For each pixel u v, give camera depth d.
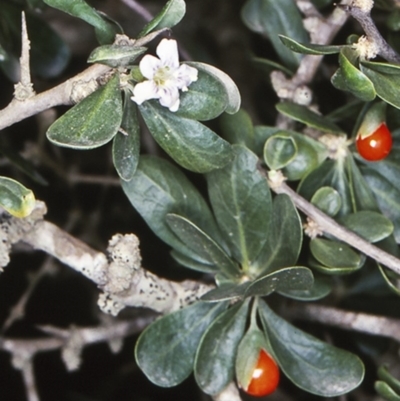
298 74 0.45
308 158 0.44
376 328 0.46
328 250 0.42
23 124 0.51
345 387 0.42
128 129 0.40
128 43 0.39
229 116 0.44
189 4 0.54
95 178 0.50
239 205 0.43
